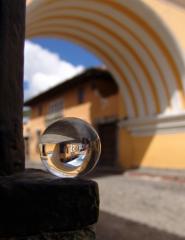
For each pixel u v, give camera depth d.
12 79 1.09
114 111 16.41
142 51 12.99
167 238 4.48
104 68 16.17
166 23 11.17
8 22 1.09
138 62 13.59
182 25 11.60
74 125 1.08
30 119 28.83
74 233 0.95
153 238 4.47
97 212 0.99
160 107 13.48
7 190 0.89
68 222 0.94
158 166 13.62
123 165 15.67
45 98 25.27
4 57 1.06
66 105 21.81
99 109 17.81
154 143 13.91
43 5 8.76
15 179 0.96
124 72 14.48
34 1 7.61
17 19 1.13
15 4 1.13
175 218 5.75
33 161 23.69
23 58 1.17
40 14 9.88
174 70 12.41
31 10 7.65
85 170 1.07
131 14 11.41
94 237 0.99
